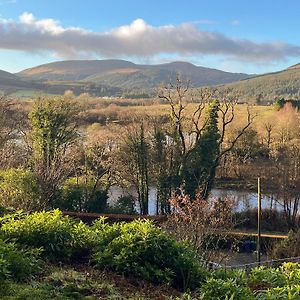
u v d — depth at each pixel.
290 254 20.77
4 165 21.05
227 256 18.50
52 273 6.93
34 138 26.64
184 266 7.88
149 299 6.55
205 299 5.83
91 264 8.01
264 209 29.77
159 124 32.66
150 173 31.22
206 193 30.50
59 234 8.17
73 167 25.00
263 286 6.76
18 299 5.72
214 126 32.25
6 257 6.63
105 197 26.78
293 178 32.34
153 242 7.98
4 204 16.34
